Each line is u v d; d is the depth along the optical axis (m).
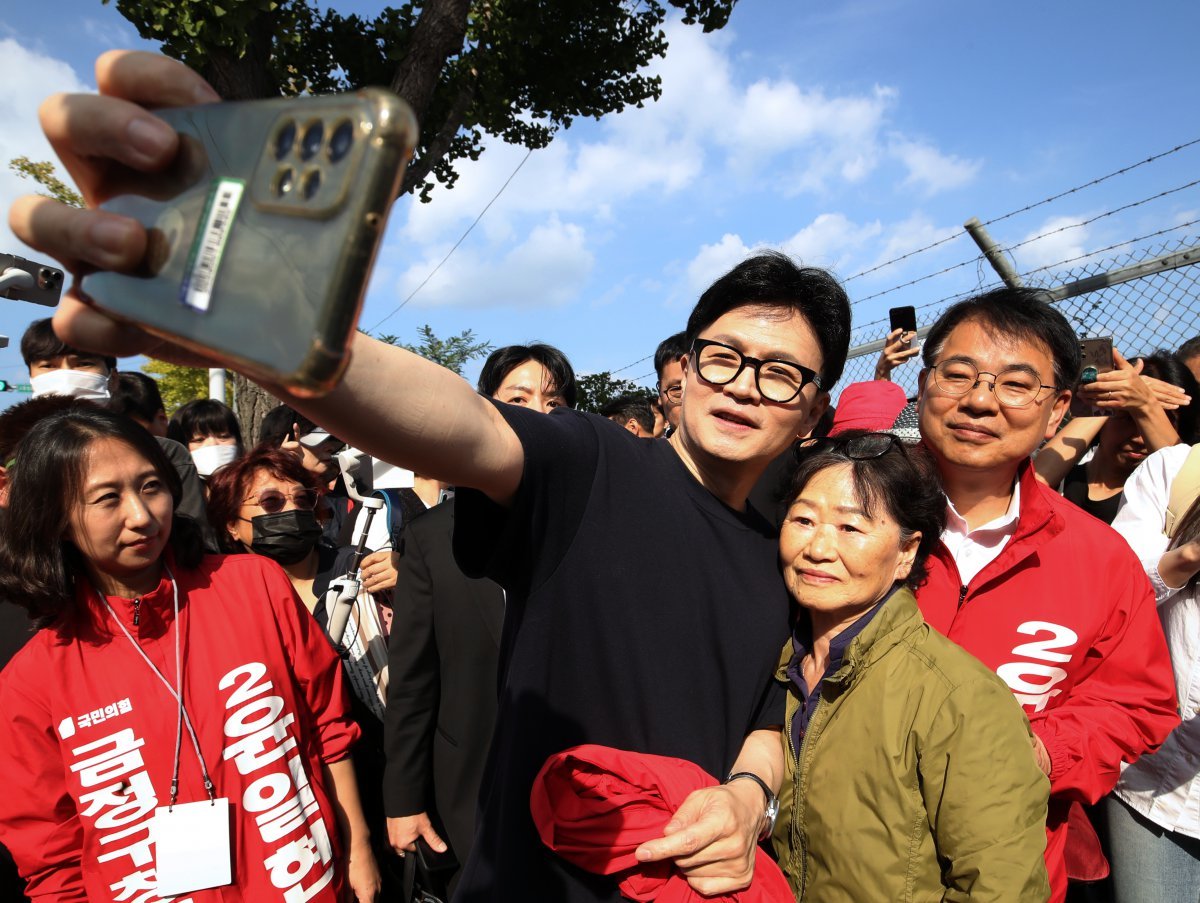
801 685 1.70
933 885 1.50
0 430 2.09
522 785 1.24
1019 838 1.42
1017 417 1.81
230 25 5.62
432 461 0.97
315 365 0.48
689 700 1.31
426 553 2.36
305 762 1.89
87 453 1.65
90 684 1.67
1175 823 2.29
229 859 1.65
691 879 1.22
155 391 3.62
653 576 1.29
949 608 1.91
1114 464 2.96
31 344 3.13
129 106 0.58
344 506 3.94
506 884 1.23
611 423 1.38
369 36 8.14
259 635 1.84
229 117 0.57
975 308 1.91
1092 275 3.44
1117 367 2.66
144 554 1.70
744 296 1.43
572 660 1.25
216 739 1.71
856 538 1.57
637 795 1.22
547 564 1.22
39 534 1.63
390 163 0.47
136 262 0.59
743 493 1.50
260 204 0.53
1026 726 1.53
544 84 8.88
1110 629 1.90
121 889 1.62
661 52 9.10
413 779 2.31
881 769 1.52
